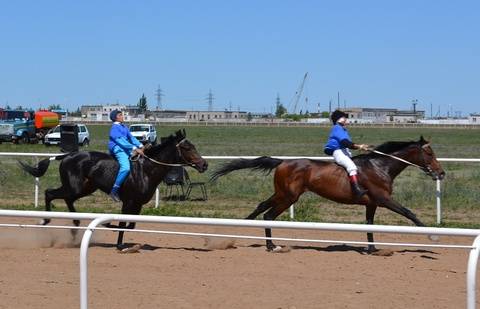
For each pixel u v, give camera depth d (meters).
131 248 10.52
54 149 41.91
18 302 7.29
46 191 11.90
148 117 163.62
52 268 9.18
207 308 7.03
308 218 14.40
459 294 7.75
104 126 106.81
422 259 10.16
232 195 18.00
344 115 11.14
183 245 11.27
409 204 16.52
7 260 9.74
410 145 11.14
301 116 168.62
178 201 17.05
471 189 17.72
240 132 86.25
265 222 5.25
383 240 12.07
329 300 7.38
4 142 51.38
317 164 11.13
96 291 7.74
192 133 80.06
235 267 9.33
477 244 4.59
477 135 78.94
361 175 10.92
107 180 11.30
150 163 11.31
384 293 7.75
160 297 7.47
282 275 8.77
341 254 10.55
